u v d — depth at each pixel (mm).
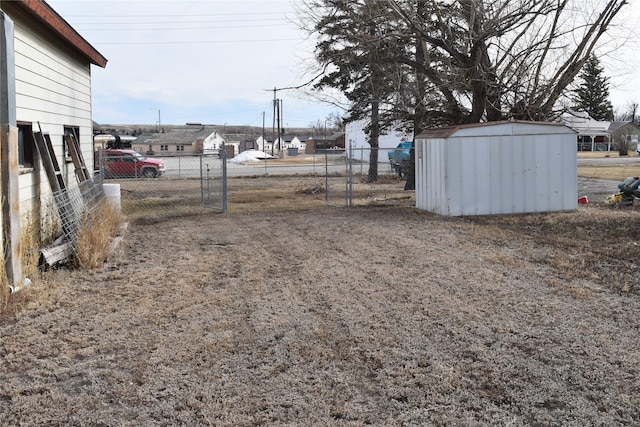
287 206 16281
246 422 3516
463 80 14641
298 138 128750
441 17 15016
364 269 7629
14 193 6551
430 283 6809
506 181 13352
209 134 88188
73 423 3533
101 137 47969
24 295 6320
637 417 3510
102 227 8867
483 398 3799
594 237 9672
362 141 52688
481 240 9695
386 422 3496
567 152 13586
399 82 15383
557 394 3836
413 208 14945
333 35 16625
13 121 6664
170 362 4477
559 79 15469
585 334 4965
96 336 5109
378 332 5105
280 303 6102
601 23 14781
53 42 10469
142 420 3561
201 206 16391
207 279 7250
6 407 3746
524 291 6383
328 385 4043
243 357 4578
